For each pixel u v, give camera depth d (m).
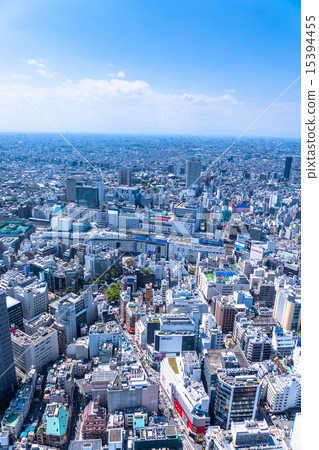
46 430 155.38
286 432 164.50
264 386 185.62
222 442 145.38
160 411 178.50
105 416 160.75
